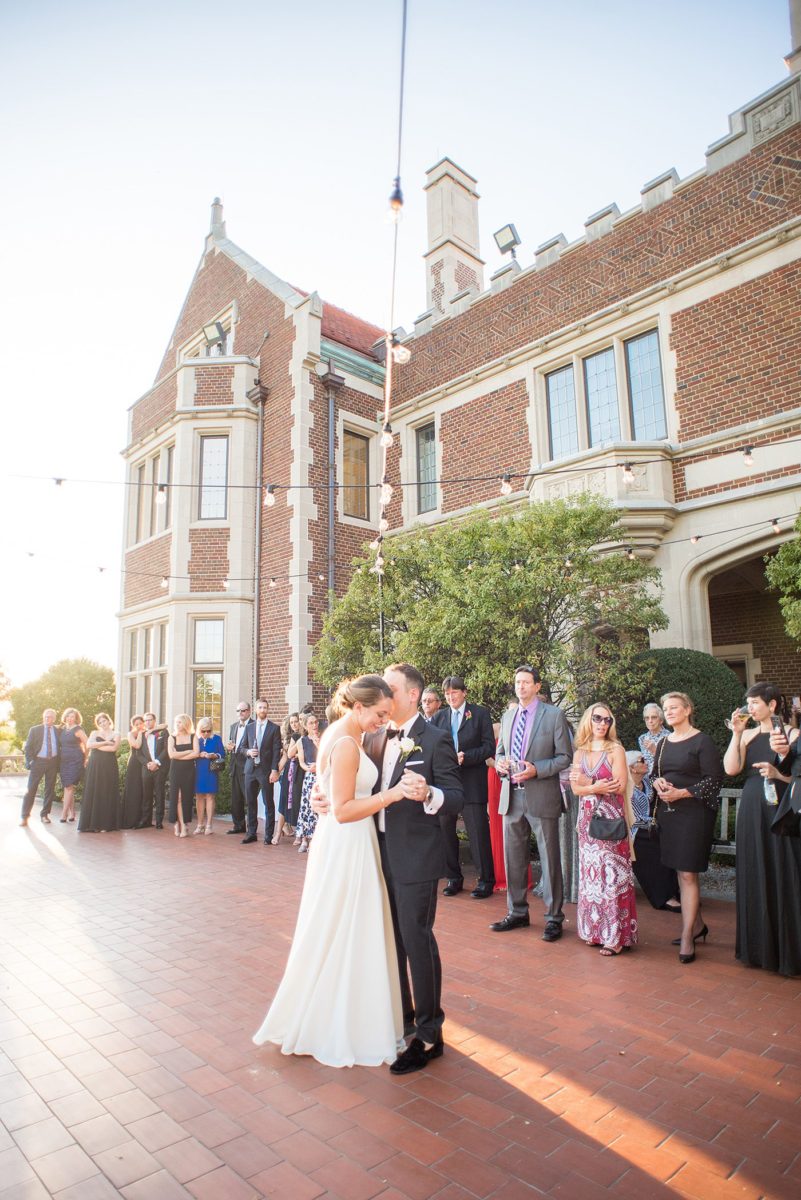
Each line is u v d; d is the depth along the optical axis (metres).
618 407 9.95
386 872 3.31
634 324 9.82
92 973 4.22
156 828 10.15
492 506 11.06
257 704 9.20
